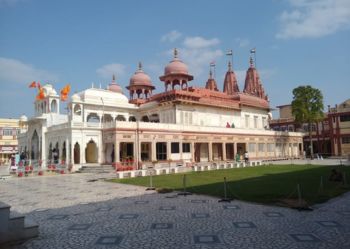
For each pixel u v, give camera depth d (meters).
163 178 22.42
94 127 35.38
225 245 6.88
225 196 12.75
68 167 32.66
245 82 65.19
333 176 18.25
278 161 47.34
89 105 41.28
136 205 11.98
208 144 42.72
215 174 24.89
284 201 11.90
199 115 43.88
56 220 9.69
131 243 7.18
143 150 37.84
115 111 44.19
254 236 7.51
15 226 7.60
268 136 52.41
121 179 22.88
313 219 9.12
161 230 8.22
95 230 8.39
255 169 29.64
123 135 33.84
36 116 44.28
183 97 41.38
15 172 30.92
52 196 15.17
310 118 52.97
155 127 36.44
